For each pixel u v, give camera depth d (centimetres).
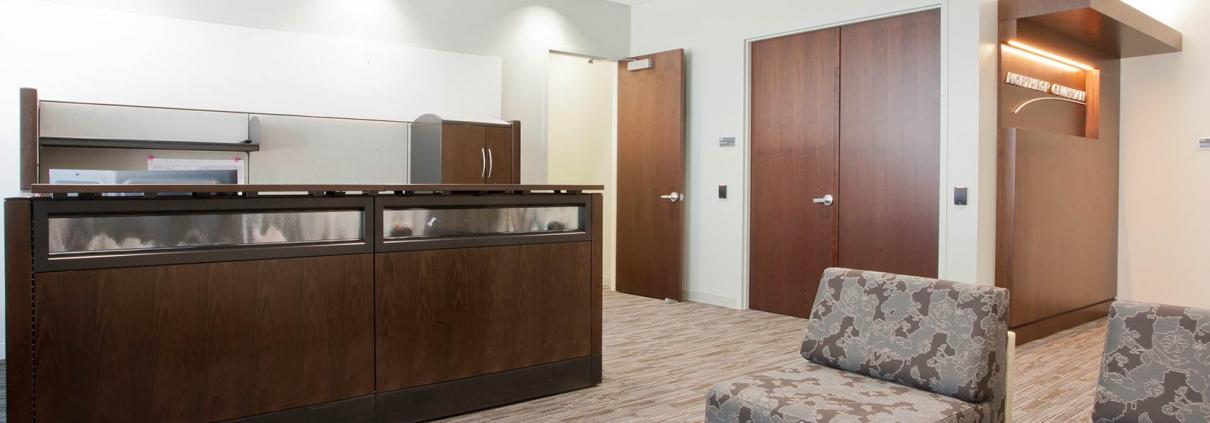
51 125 422
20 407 224
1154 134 557
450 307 308
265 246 263
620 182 661
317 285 273
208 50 473
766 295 571
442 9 571
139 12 454
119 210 237
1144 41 511
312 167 515
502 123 543
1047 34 479
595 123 710
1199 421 176
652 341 465
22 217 223
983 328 212
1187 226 542
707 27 600
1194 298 540
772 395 211
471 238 313
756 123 574
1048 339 473
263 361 263
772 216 565
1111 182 565
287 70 502
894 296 235
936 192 467
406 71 551
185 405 249
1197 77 536
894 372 224
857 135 510
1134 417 188
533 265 334
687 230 624
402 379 295
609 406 328
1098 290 548
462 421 305
